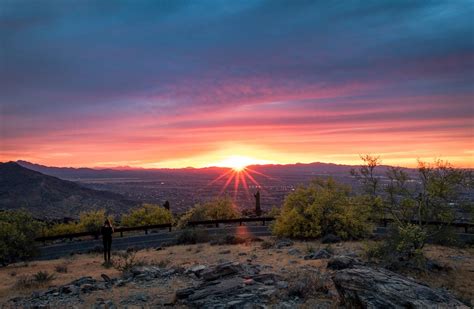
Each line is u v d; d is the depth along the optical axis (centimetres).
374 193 1938
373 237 2852
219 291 1188
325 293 1161
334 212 2966
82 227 4075
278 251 2312
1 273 2173
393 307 904
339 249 2295
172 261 2181
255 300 1091
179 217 4769
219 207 4697
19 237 2652
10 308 1253
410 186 1870
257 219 4297
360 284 1001
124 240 3594
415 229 1662
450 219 1792
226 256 2238
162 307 1156
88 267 2197
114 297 1304
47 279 1759
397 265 1686
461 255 2044
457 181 1770
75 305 1225
